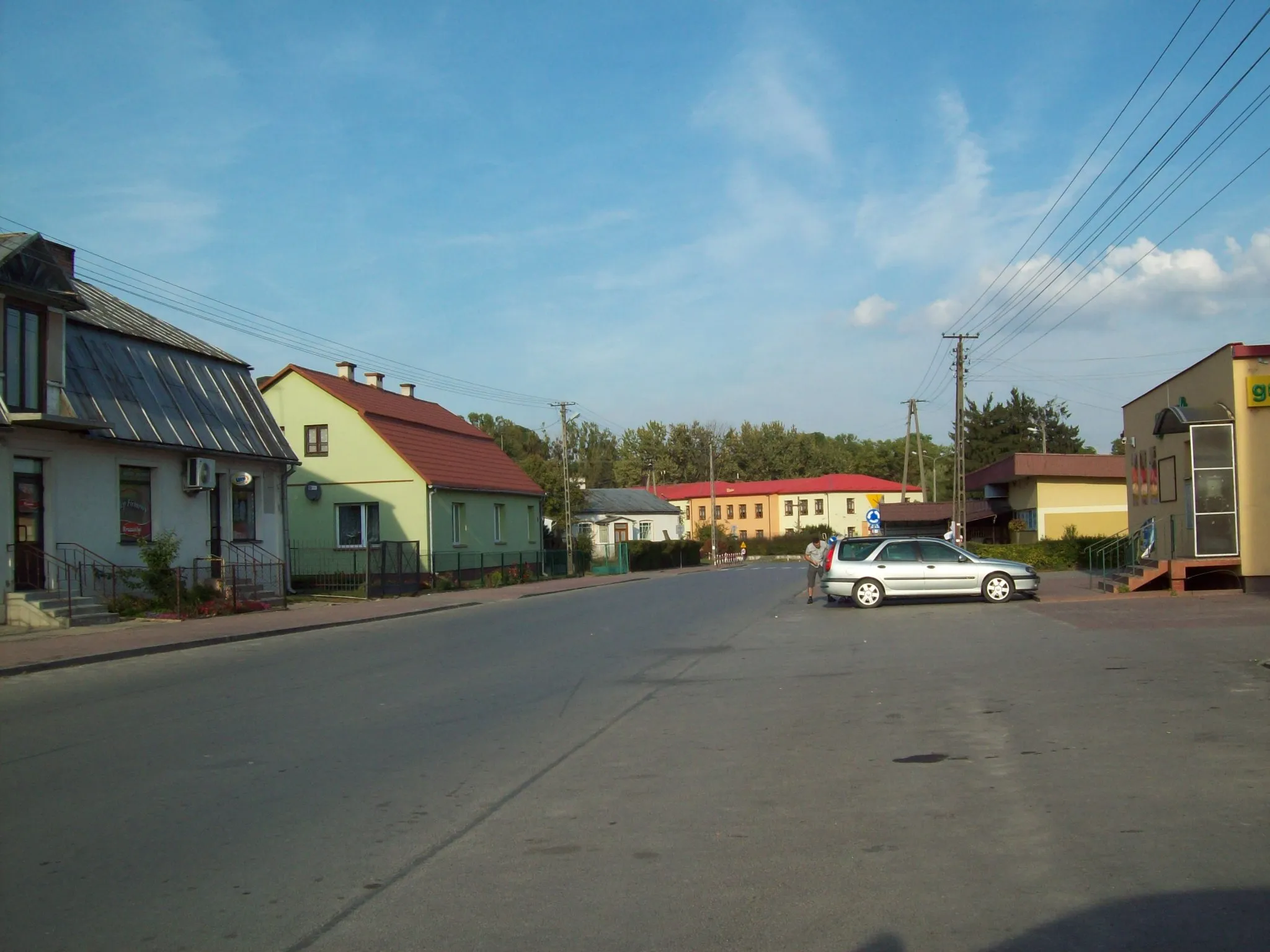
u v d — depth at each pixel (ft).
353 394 133.18
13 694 40.60
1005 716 31.45
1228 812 20.92
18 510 66.23
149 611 71.56
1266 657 41.52
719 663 46.96
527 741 30.09
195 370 88.17
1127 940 14.93
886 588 75.20
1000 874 17.74
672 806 22.65
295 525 128.16
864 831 20.38
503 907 16.80
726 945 15.15
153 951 15.35
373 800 23.62
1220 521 72.49
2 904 17.30
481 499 140.97
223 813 22.68
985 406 252.21
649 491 304.91
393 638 62.28
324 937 15.76
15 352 65.41
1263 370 71.72
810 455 389.60
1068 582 97.19
